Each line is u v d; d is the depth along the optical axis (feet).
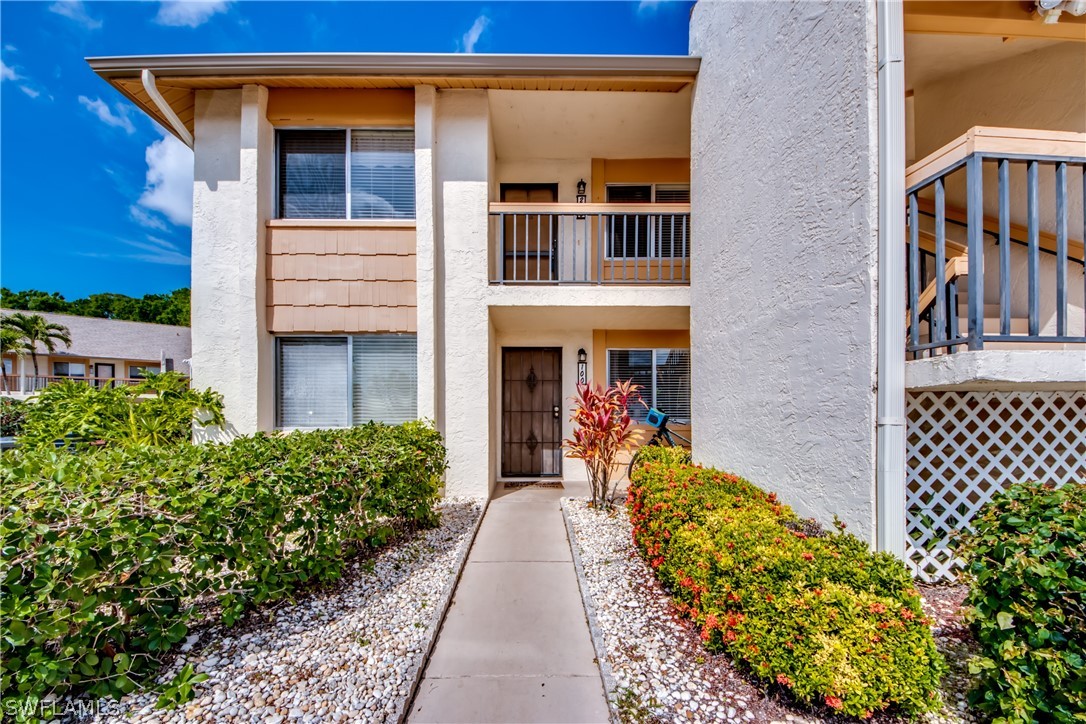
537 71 16.85
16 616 5.96
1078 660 5.22
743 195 13.07
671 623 9.27
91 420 15.58
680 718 6.82
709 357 15.60
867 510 8.25
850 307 8.74
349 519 10.93
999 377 7.23
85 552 6.29
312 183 18.72
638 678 7.68
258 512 8.43
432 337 17.92
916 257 8.55
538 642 9.02
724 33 14.44
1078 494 6.20
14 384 75.31
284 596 9.77
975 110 12.40
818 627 6.45
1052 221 10.52
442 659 8.52
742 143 13.12
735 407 13.51
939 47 11.37
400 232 18.42
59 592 6.26
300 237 18.28
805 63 10.12
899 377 8.00
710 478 11.79
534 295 18.28
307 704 7.10
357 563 11.97
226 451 9.82
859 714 6.14
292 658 8.13
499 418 23.04
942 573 9.63
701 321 16.37
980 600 6.21
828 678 6.18
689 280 19.54
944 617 8.61
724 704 7.04
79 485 6.98
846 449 8.80
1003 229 7.54
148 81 16.43
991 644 6.01
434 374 17.99
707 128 15.87
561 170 23.31
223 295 17.89
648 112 19.58
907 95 14.33
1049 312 10.57
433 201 18.01
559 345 23.00
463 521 15.70
